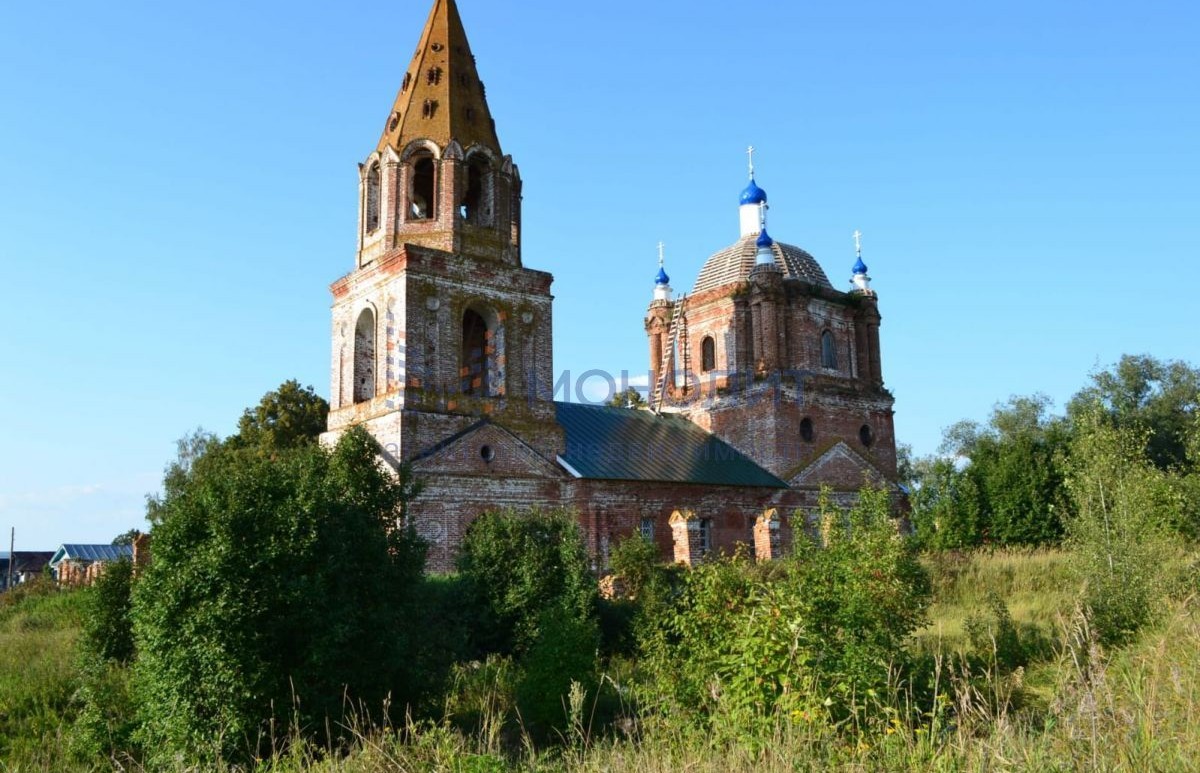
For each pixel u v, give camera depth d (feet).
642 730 52.65
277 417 190.08
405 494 74.74
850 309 174.19
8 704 71.15
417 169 133.69
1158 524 95.91
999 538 166.50
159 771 56.34
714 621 53.67
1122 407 239.30
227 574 57.88
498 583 89.35
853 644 53.36
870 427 170.50
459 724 66.64
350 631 59.21
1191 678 37.17
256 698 56.49
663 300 182.50
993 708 47.32
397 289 120.98
